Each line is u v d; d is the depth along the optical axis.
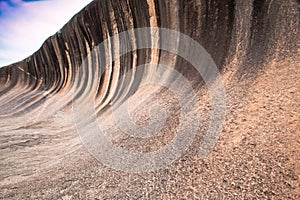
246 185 4.40
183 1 13.31
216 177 4.91
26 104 38.91
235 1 10.48
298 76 6.30
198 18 12.53
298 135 4.82
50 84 44.25
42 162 10.74
